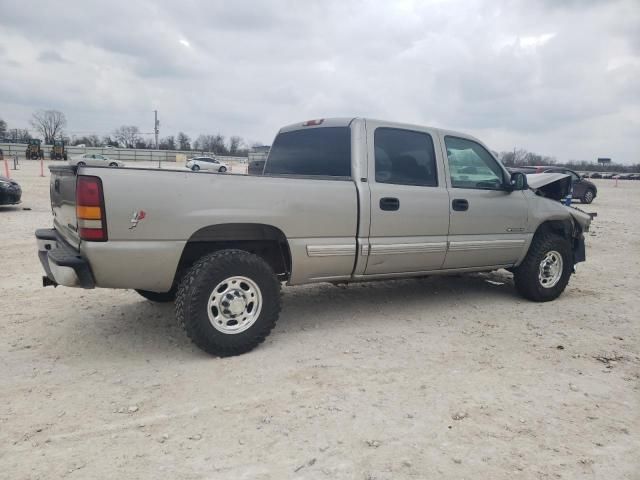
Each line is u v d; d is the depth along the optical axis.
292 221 4.22
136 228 3.63
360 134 4.66
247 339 4.05
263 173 5.68
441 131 5.24
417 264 5.00
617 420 3.15
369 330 4.77
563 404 3.34
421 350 4.27
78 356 4.01
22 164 50.16
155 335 4.50
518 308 5.63
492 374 3.79
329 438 2.87
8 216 12.39
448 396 3.41
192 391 3.43
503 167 5.73
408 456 2.71
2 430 2.90
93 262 3.54
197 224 3.82
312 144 5.05
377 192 4.62
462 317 5.24
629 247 10.51
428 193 4.95
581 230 6.39
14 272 6.78
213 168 48.41
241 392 3.42
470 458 2.70
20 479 2.46
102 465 2.58
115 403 3.24
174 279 4.26
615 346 4.45
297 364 3.91
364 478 2.51
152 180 3.67
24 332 4.53
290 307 5.50
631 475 2.59
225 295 3.97
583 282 7.08
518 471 2.60
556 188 6.80
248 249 4.43
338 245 4.46
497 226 5.50
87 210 3.49
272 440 2.83
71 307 5.29
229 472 2.54
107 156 76.88
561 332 4.81
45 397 3.31
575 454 2.76
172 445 2.77
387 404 3.28
